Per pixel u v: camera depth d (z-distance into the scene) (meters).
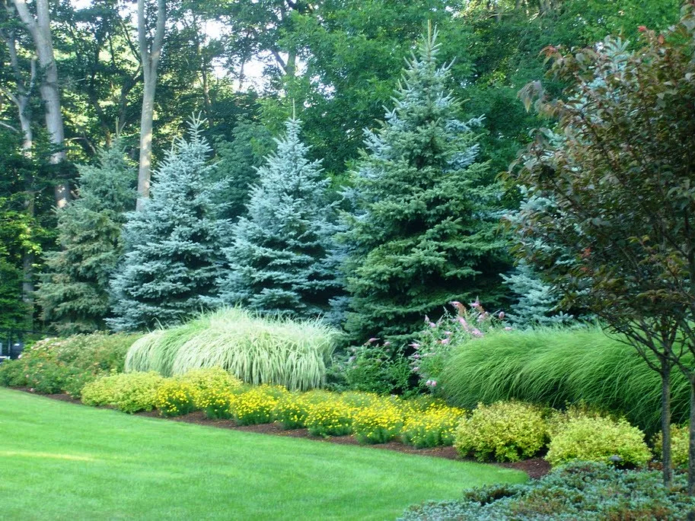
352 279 12.84
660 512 4.18
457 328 11.30
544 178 4.59
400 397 11.27
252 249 15.53
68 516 5.37
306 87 21.92
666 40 4.24
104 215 21.77
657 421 7.33
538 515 4.32
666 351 4.79
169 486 6.37
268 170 17.38
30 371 14.98
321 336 12.98
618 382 7.66
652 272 4.42
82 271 21.55
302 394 11.34
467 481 6.61
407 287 12.88
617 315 4.65
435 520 4.41
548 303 11.98
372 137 14.68
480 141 18.47
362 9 21.50
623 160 4.30
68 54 33.25
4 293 23.89
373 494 6.18
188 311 18.38
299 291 15.80
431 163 12.84
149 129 28.41
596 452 6.63
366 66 20.92
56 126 29.05
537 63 20.38
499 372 8.94
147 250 18.25
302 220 15.68
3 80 29.45
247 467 7.21
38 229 25.69
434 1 21.17
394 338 12.48
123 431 9.24
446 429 8.53
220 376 11.58
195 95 33.81
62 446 8.00
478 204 12.84
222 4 29.16
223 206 19.69
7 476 6.43
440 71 13.70
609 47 4.80
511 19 23.58
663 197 4.10
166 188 18.75
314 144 21.28
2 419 9.84
